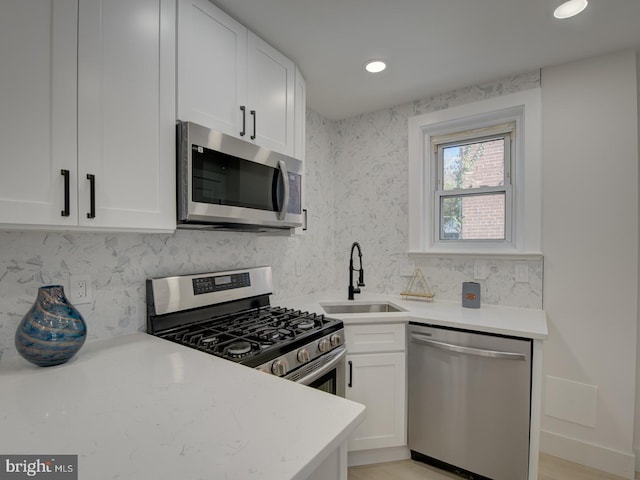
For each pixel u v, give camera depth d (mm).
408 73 2018
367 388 1822
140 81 1108
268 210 1552
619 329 1787
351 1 1393
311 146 2570
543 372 1967
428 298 2270
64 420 703
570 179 1902
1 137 811
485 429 1648
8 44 821
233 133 1451
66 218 924
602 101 1827
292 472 547
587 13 1473
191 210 1205
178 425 686
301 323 1581
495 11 1461
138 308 1412
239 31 1498
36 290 1122
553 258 1946
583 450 1847
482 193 2246
